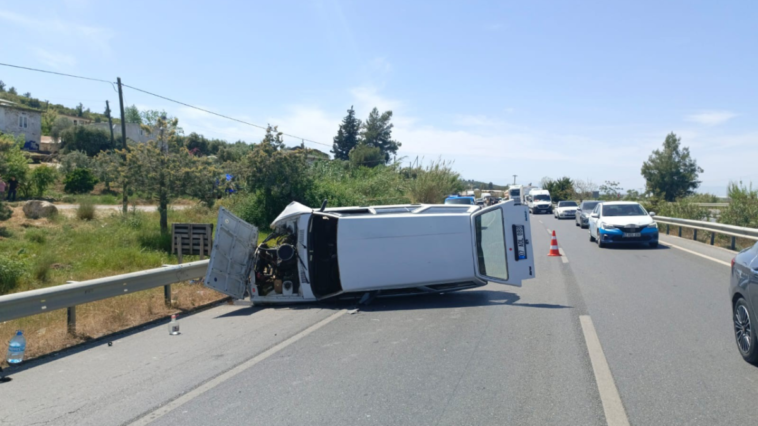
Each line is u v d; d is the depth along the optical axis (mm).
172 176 17625
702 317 8242
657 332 7379
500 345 6914
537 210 50469
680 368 5836
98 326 8422
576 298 10023
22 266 11898
